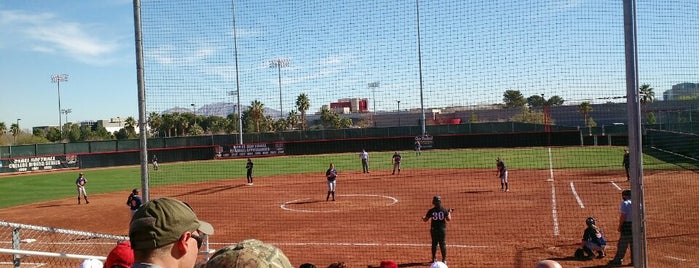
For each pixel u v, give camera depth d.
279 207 20.95
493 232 14.63
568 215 16.80
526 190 23.11
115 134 95.56
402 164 41.03
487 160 40.78
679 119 35.22
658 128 41.53
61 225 19.17
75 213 22.03
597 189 22.55
